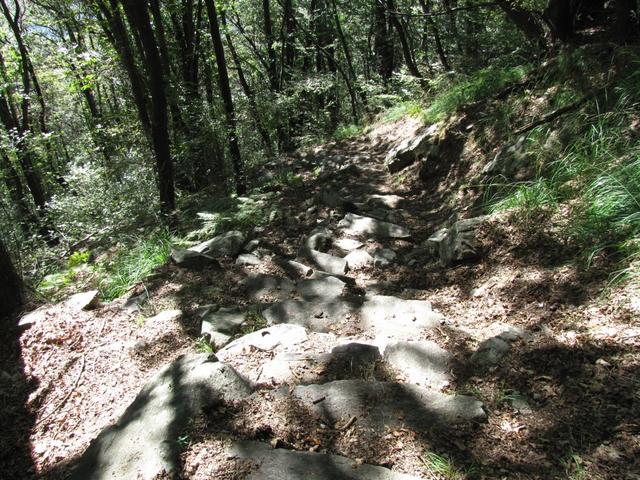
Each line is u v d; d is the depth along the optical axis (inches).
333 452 90.7
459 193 236.1
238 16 700.7
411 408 99.3
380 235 227.5
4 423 127.9
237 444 91.6
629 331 110.3
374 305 154.7
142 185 344.8
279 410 101.0
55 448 116.2
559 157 189.2
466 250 171.6
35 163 558.9
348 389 105.5
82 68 441.4
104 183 369.4
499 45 393.4
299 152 477.7
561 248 149.8
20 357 150.6
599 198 149.6
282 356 124.3
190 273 198.7
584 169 167.2
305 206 289.0
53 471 108.6
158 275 200.5
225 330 149.3
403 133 369.4
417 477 82.2
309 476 82.9
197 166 407.2
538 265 149.3
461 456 87.7
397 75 485.7
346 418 98.6
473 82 304.8
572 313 124.3
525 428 92.7
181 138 386.6
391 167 321.4
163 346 146.9
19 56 581.0
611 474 80.0
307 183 349.7
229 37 651.5
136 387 129.3
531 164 201.9
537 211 167.6
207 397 102.5
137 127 426.9
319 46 644.1
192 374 108.2
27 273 250.5
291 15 619.5
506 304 141.2
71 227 344.5
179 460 89.9
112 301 182.5
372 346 125.0
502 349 115.6
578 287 132.3
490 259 166.1
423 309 148.0
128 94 432.8
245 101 516.4
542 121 205.2
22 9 607.8
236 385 107.2
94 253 298.7
